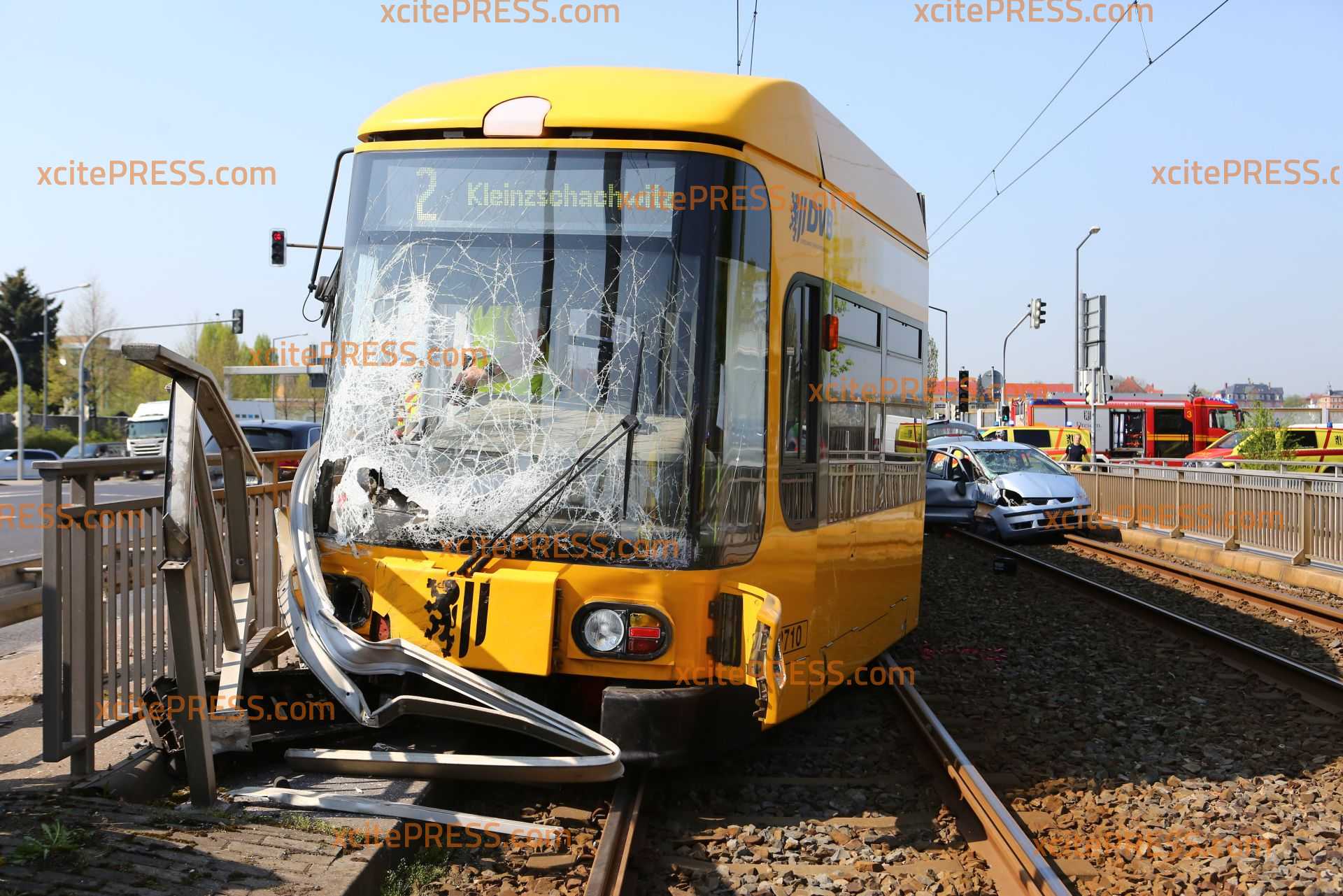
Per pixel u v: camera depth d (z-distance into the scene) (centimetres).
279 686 581
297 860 427
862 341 763
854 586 756
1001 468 2200
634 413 545
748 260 568
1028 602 1302
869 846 526
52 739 487
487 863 479
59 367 8725
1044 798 607
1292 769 669
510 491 552
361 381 584
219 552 539
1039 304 4425
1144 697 847
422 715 530
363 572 570
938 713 783
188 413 476
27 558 638
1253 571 1591
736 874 489
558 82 586
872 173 797
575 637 536
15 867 392
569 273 558
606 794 566
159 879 396
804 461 646
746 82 605
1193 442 4688
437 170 583
